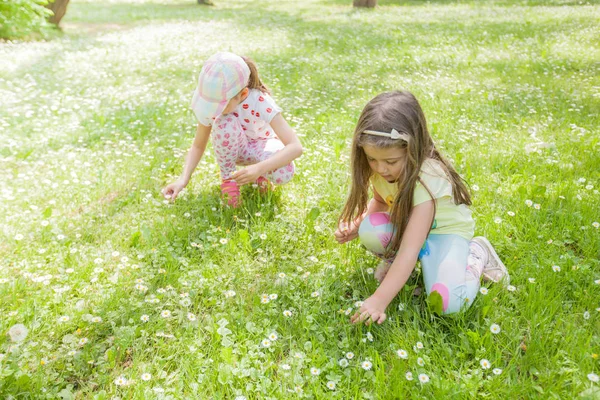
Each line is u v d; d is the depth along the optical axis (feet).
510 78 20.85
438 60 24.59
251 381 6.27
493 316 7.18
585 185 11.07
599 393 5.69
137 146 13.71
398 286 7.13
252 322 7.20
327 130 14.75
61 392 6.06
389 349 6.66
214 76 9.27
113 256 8.67
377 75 21.65
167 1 64.39
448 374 6.23
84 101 17.72
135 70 23.07
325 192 11.00
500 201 10.50
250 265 8.61
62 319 7.07
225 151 10.18
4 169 12.26
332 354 6.64
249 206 10.37
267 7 56.34
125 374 6.38
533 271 8.13
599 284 7.68
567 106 16.69
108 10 50.39
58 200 10.84
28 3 30.17
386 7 51.52
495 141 13.83
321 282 8.05
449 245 7.63
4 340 6.83
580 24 33.42
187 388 6.20
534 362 6.38
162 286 8.09
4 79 20.49
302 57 25.53
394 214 7.46
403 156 7.11
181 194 10.85
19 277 8.13
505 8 45.62
